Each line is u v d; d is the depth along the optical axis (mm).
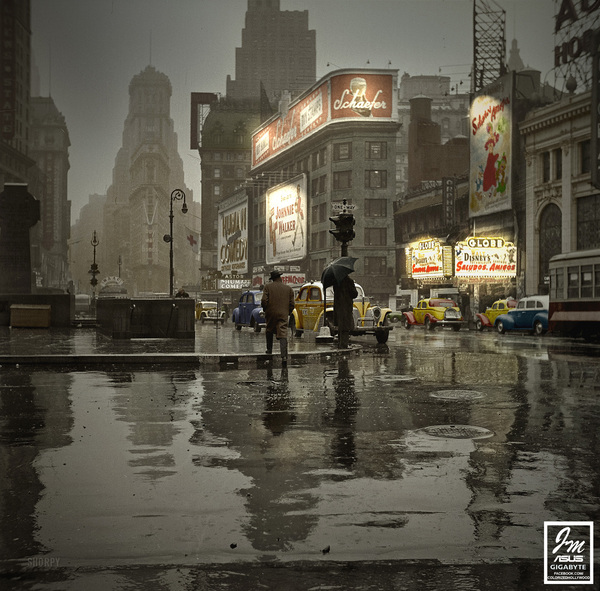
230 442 6348
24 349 16016
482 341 25547
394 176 76938
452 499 4523
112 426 7141
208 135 135750
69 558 3465
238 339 22438
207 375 12305
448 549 3619
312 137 81500
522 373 12922
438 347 21250
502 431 6984
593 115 40125
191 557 3486
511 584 3197
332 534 3826
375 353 18328
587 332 25594
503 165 50375
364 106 76125
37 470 5242
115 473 5152
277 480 4977
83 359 13844
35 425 7176
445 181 58719
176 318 21406
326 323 22766
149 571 3314
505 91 50125
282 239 88438
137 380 11406
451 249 50062
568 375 12562
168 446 6156
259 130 100875
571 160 43562
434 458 5734
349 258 18297
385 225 76500
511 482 4969
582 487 4840
